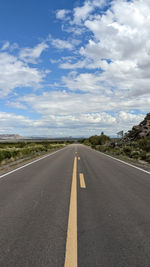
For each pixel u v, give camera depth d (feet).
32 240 9.72
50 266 7.68
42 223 11.82
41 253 8.58
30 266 7.70
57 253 8.58
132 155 66.18
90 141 283.38
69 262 7.93
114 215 13.21
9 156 52.80
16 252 8.66
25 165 41.83
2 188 21.03
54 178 26.89
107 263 7.90
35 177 27.63
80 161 50.06
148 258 8.27
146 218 12.75
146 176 28.76
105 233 10.53
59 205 15.33
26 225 11.53
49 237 10.03
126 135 150.71
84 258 8.23
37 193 18.95
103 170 34.47
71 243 9.40
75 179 26.09
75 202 16.10
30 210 14.16
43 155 73.00
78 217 12.82
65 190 20.20
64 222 11.99
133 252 8.70
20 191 19.72
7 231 10.74
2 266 7.68
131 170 34.60
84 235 10.28
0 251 8.75
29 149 80.12
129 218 12.71
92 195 18.34
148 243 9.51
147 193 19.16
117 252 8.68
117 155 71.05
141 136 118.21
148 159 50.65
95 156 66.90
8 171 33.42
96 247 9.09
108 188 21.20
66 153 84.74
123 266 7.73
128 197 17.72
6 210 14.16
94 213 13.57
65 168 36.99
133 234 10.45
